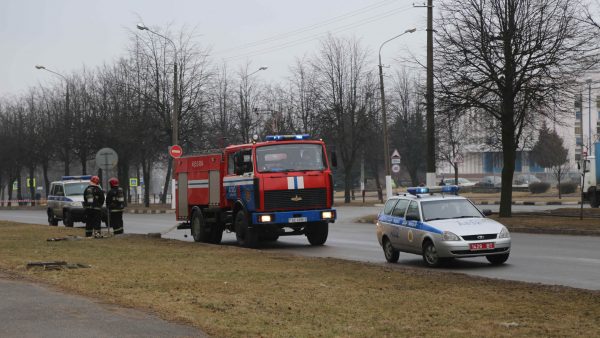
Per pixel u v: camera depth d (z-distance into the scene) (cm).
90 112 5997
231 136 5588
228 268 1461
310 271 1414
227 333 806
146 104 5300
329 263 1556
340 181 9825
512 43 2839
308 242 2439
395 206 1806
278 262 1580
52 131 6469
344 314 939
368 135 5753
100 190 2409
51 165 8150
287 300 1052
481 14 2886
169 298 1052
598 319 896
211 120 5603
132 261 1589
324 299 1064
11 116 7475
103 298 1036
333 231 2936
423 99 3650
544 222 2809
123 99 5491
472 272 1516
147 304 991
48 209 3716
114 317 878
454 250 1576
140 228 3291
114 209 2392
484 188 7562
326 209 2203
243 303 1018
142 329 809
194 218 2470
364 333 817
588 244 2145
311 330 832
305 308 984
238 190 2217
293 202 2166
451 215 1702
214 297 1072
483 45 2848
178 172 2612
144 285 1194
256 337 790
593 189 4362
